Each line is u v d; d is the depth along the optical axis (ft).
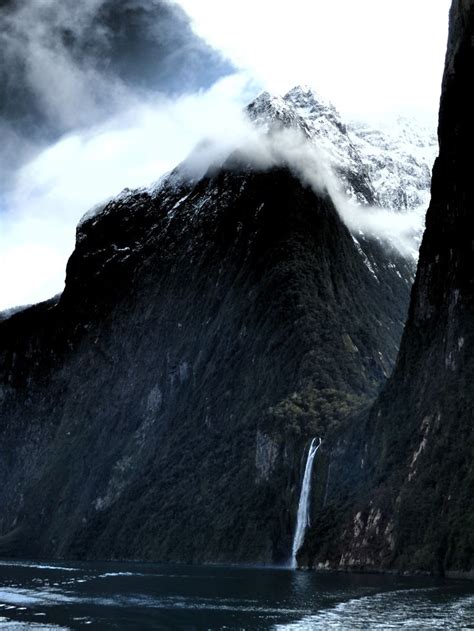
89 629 404.77
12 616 444.14
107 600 505.66
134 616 439.63
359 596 495.00
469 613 419.54
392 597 485.56
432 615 414.82
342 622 401.49
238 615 434.71
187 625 409.28
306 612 437.58
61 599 511.81
